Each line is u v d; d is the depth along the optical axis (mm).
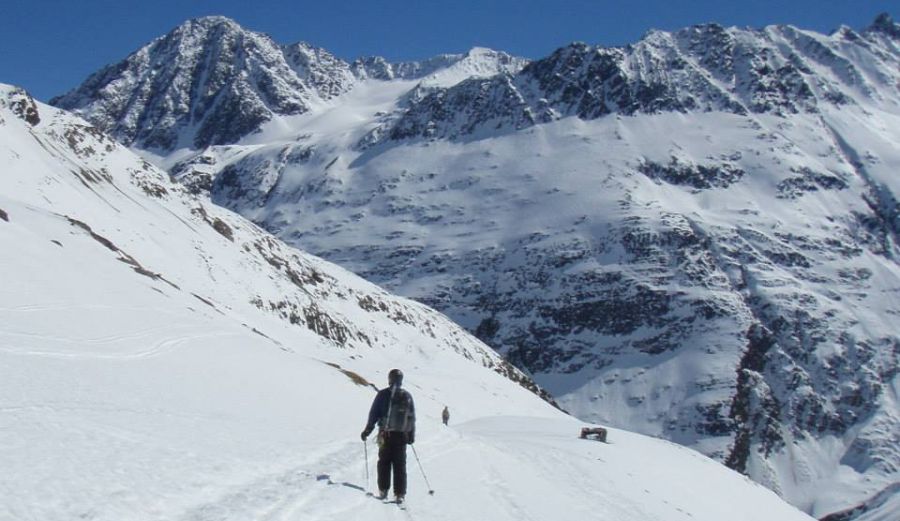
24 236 31906
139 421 13391
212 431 14203
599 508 18938
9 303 22172
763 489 46781
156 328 25672
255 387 21078
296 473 13008
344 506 11750
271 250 109875
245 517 10023
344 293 117812
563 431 46156
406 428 13039
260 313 75000
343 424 19297
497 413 87688
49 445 10562
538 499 17109
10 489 8656
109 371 17562
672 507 26500
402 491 12898
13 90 88875
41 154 72938
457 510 13594
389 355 104938
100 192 77375
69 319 22578
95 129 99438
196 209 100625
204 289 71000
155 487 10102
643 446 43906
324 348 74875
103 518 8695
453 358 114312
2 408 11992
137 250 67625
